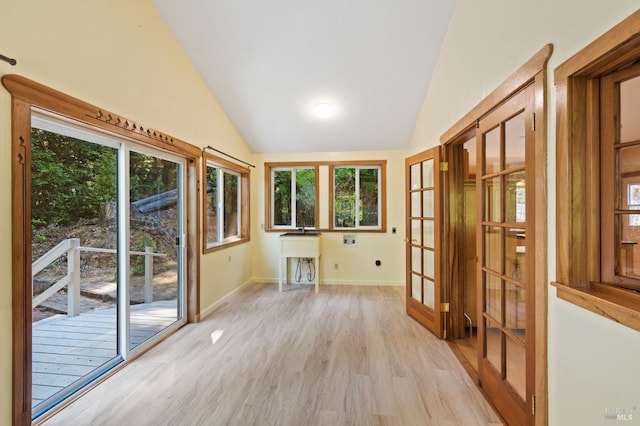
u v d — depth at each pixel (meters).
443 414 1.81
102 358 2.28
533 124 1.49
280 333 3.03
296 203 5.21
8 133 1.50
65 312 2.01
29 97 1.58
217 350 2.65
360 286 4.94
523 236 1.77
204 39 2.96
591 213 1.22
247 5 2.62
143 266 2.69
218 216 4.21
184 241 3.29
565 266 1.26
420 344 2.77
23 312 1.57
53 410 1.80
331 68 3.28
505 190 1.86
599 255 1.21
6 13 1.48
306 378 2.20
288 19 2.74
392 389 2.06
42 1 1.66
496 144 1.99
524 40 1.56
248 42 2.98
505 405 1.75
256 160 5.16
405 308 3.80
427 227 3.30
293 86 3.57
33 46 1.61
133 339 2.56
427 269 3.29
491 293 2.04
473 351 2.63
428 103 3.50
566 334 1.28
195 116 3.34
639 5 0.93
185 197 3.29
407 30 2.81
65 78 1.80
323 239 5.08
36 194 1.78
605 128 1.20
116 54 2.20
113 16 2.17
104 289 2.29
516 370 1.73
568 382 1.27
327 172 5.08
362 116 4.11
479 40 2.11
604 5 1.07
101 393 2.01
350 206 5.14
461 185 2.95
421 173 3.36
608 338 1.06
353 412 1.82
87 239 2.14
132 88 2.37
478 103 2.12
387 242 4.98
